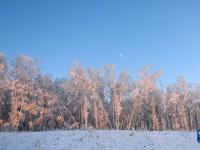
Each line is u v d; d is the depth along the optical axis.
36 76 62.94
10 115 54.19
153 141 22.77
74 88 65.75
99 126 64.56
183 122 77.44
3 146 19.02
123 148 19.64
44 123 59.06
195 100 84.62
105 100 71.62
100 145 20.03
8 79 57.94
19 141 20.69
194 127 82.75
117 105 66.25
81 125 64.69
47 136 23.03
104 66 69.94
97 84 69.50
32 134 24.23
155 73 70.62
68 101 67.12
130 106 70.31
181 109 78.25
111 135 24.52
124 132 27.34
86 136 23.42
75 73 65.50
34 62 61.62
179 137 25.39
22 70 60.06
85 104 63.78
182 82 81.88
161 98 77.50
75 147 19.17
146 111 73.44
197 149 20.44
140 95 69.69
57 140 21.33
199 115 83.69
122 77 70.19
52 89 69.62
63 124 62.03
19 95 55.81
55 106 63.59
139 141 22.39
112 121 69.56
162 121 72.81
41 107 58.62
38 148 18.66
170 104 77.94
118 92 69.19
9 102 58.91
